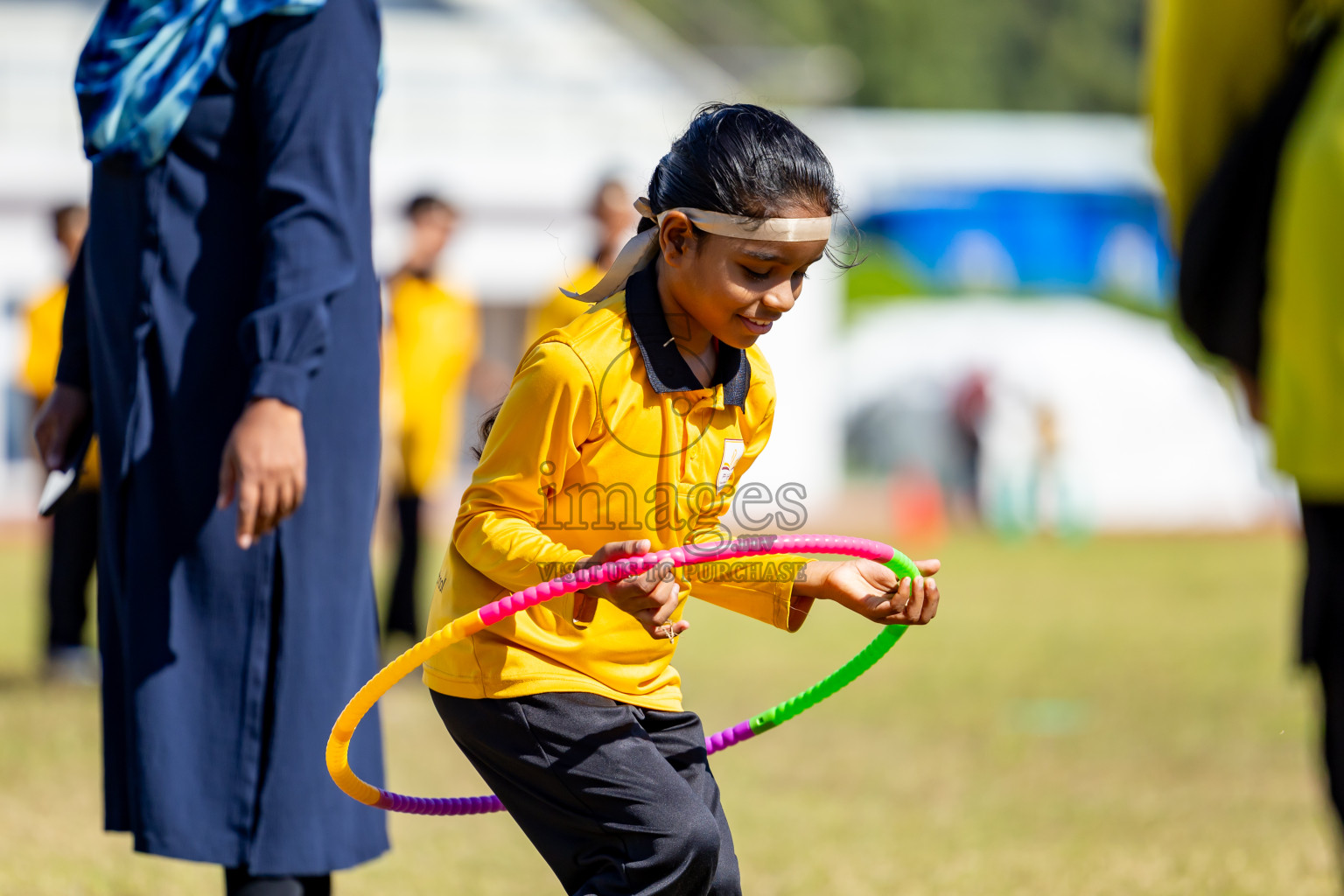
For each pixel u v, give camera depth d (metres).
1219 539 65.19
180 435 10.85
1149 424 79.56
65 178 62.16
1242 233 10.55
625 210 23.61
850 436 90.19
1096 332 83.25
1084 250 99.50
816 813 17.83
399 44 65.31
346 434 11.05
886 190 95.44
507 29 65.88
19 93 61.91
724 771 20.16
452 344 27.44
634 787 9.16
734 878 9.67
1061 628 34.81
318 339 10.45
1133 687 26.73
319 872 10.93
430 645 8.89
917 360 89.62
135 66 10.81
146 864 15.41
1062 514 67.25
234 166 10.91
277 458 10.16
